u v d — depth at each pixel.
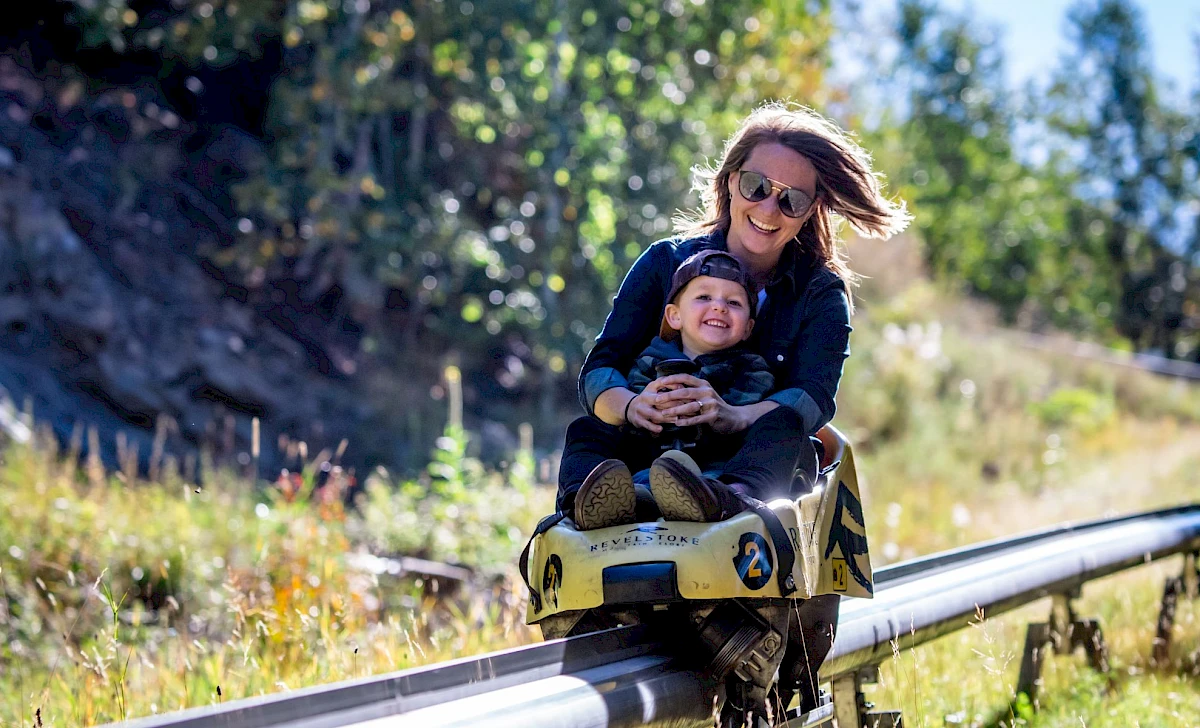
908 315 26.56
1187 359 53.38
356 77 20.03
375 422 18.91
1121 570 5.95
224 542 7.70
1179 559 8.99
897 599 4.10
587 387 3.35
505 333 22.47
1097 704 5.00
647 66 22.31
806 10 25.44
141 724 1.90
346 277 20.64
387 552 8.66
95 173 21.02
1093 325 52.22
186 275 20.33
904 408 19.56
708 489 2.85
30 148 20.44
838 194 3.47
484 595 7.57
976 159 51.78
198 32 20.70
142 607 7.06
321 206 20.06
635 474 3.24
